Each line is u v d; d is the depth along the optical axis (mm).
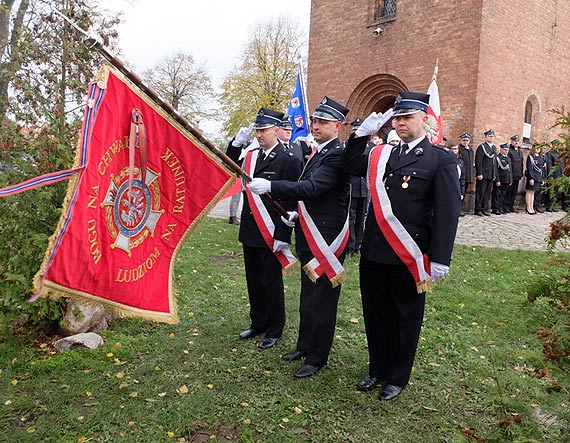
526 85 14344
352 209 7262
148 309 3084
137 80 2770
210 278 5887
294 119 8398
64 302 4027
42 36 4180
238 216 11281
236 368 3695
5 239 3781
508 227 10883
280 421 3053
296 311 4938
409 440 2918
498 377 2186
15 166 3902
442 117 13523
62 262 2592
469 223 11266
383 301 3430
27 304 3842
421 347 4168
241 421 3033
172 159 3102
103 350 3812
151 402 3170
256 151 4172
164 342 4055
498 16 13141
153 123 2982
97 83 2674
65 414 3000
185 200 3201
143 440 2811
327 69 16578
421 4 13914
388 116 3316
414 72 14188
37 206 3857
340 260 3666
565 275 2086
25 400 3109
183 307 4891
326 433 2951
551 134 15672
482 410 3238
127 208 2920
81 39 4133
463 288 5930
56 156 3990
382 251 3264
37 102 3992
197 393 3309
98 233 2742
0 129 3877
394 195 3230
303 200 3549
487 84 13070
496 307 5230
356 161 3469
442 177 3135
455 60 13227
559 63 15570
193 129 3076
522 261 7535
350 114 16016
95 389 3293
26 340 3980
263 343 4086
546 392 2008
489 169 12406
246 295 5363
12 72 4031
